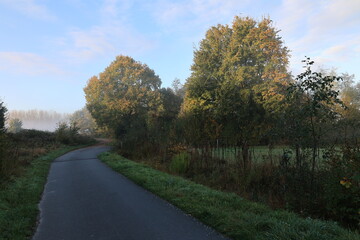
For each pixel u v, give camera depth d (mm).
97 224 5203
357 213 4770
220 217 5102
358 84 34125
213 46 31797
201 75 32375
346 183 4656
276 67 27109
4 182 8758
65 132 41438
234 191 7941
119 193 7945
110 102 43719
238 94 15523
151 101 45250
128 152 20094
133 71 46531
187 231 4645
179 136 15820
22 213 5762
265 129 9594
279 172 7328
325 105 6391
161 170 12570
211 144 12750
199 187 8008
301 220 4570
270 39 27656
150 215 5660
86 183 9852
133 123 24109
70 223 5316
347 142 5559
